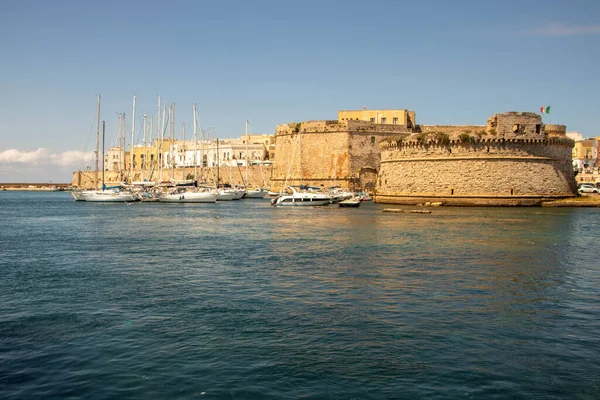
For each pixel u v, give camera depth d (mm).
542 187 73625
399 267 27375
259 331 17094
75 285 23594
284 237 40688
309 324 17781
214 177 125625
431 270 26531
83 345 15961
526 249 33375
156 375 13891
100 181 164125
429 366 14430
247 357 15000
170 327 17531
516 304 20250
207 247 35375
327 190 93750
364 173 102750
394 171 82375
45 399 12703
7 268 27781
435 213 63375
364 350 15492
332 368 14281
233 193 104688
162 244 37219
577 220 52969
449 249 33438
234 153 153250
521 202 72688
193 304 20266
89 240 39906
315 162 104875
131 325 17766
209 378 13711
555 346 15898
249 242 37906
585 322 18125
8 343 16172
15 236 42938
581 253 31812
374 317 18547
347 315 18766
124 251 33781
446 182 75562
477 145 73625
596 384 13461
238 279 24625
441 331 17125
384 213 65000
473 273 25781
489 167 73250
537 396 12867
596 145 154750
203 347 15734
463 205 74188
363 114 111188
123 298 21234
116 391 13062
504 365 14539
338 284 23422
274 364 14531
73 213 71688
